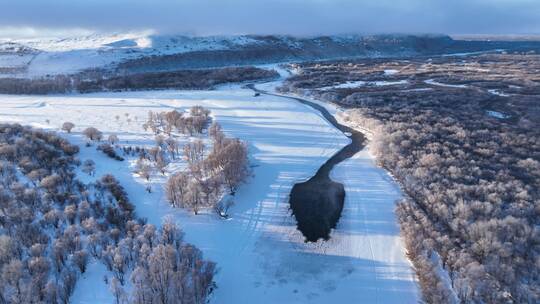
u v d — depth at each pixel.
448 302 50.16
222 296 56.62
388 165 92.88
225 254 65.06
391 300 55.53
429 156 87.06
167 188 76.25
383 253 64.69
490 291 50.19
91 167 84.12
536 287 51.06
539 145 97.00
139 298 47.31
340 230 71.25
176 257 55.00
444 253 58.34
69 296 51.03
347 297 56.56
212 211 74.56
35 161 81.62
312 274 61.12
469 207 66.62
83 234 61.59
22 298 46.59
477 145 96.56
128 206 71.75
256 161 98.25
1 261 52.09
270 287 58.66
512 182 75.69
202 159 90.12
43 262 52.03
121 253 55.62
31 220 62.00
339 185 87.00
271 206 78.75
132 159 95.06
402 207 73.81
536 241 58.41
